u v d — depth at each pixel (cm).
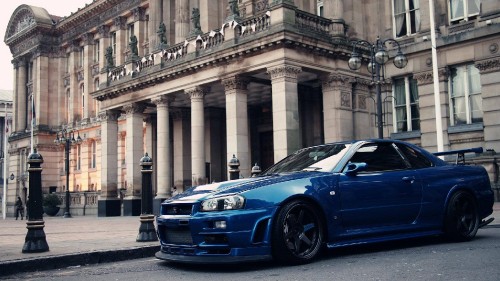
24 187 6091
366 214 791
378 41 1967
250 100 3294
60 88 5891
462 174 927
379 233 806
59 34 5916
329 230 754
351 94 2650
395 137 2680
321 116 2975
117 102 3438
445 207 883
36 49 5928
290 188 732
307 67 2441
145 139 4159
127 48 4872
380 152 860
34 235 894
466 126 2406
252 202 704
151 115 3756
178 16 3300
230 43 2570
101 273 762
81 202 4778
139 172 3306
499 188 2158
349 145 848
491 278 579
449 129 2466
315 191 748
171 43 3575
